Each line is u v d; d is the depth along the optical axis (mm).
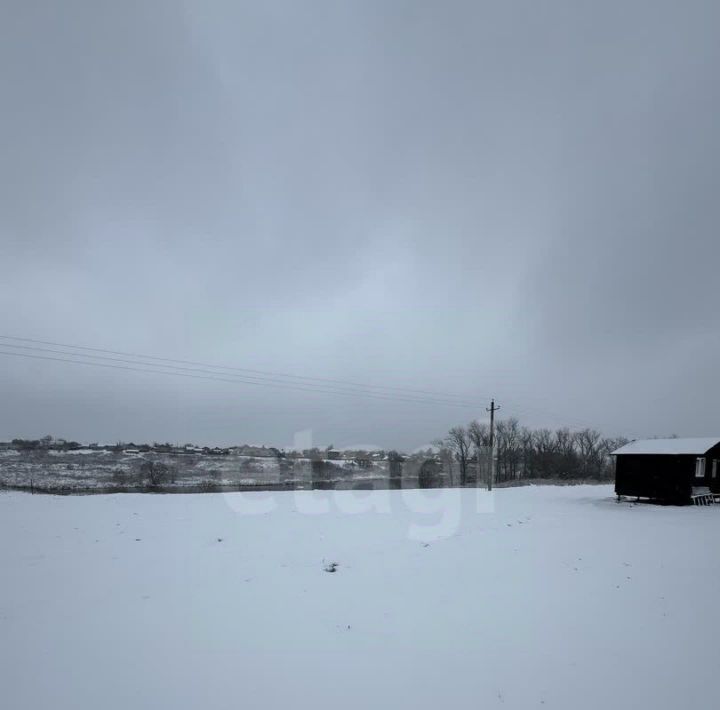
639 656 6133
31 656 6133
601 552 12359
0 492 24172
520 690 5266
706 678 5562
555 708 4906
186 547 12359
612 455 28391
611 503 26656
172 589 8922
